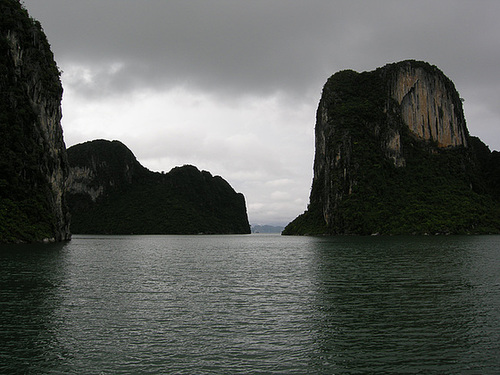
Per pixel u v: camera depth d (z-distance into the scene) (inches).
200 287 916.0
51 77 3120.1
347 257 1621.6
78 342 521.7
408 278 1026.1
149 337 542.0
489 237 3272.6
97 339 533.0
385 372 438.0
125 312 670.5
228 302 750.5
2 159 2593.5
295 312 674.2
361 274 1109.1
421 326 593.0
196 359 468.8
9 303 727.1
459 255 1628.9
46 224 2797.7
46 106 3019.2
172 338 538.6
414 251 1859.0
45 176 2920.8
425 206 4264.3
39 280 989.8
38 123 2935.5
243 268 1295.5
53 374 429.4
